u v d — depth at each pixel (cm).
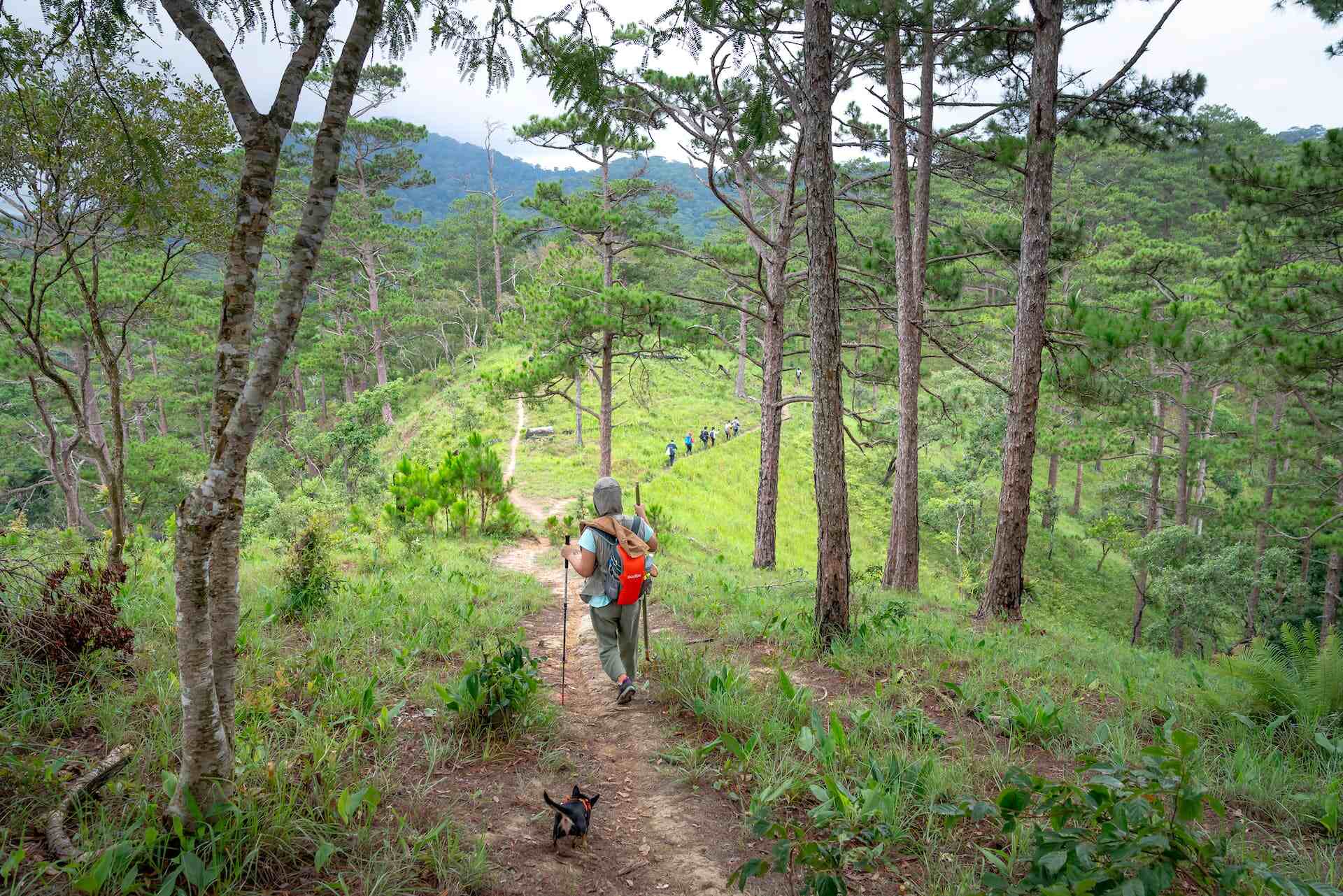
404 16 393
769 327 1507
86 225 558
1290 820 344
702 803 366
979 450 3047
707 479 3023
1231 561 2205
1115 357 952
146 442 3136
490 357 5372
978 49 1116
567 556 502
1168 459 2714
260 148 258
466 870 282
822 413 647
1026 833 312
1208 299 2103
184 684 264
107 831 256
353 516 1562
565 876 299
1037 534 3516
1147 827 238
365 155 4528
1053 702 485
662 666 558
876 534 3036
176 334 3262
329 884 260
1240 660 471
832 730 387
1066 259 1216
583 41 463
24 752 314
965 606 1262
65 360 2612
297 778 320
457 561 1144
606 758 423
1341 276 1234
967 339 1902
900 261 1348
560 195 2070
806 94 638
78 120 503
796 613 786
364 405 2988
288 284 261
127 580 622
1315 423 1978
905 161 1320
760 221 2783
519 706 429
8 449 3775
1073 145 3881
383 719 381
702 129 1348
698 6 562
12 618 387
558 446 3422
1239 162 1279
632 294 1805
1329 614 2188
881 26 921
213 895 244
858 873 302
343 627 594
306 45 269
